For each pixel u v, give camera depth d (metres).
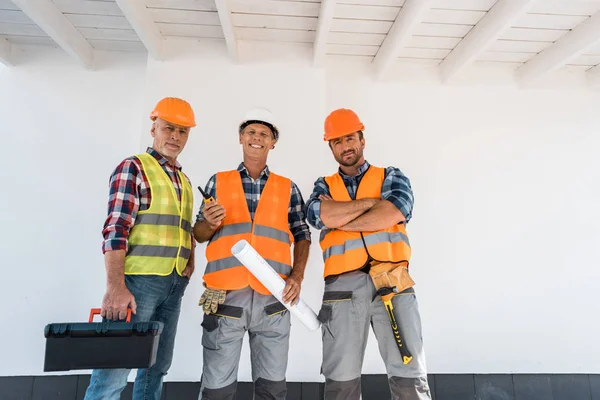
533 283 2.76
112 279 1.38
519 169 2.93
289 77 2.71
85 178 2.68
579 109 3.05
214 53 2.71
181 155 2.53
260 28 2.59
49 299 2.50
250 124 1.73
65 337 1.24
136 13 2.28
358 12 2.46
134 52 2.90
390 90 2.96
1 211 2.58
